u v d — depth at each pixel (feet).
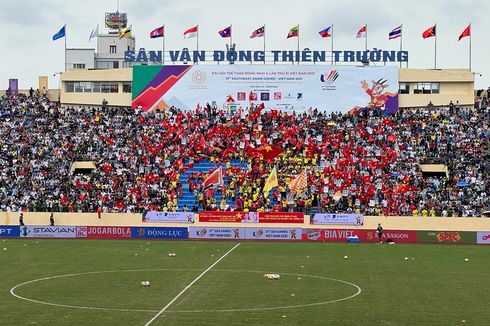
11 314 146.10
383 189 372.58
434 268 231.09
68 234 352.08
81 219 360.28
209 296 168.96
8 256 262.88
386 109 455.63
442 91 458.50
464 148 402.72
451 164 389.19
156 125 433.89
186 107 461.78
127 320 139.54
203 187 373.61
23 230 352.49
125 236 350.64
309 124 427.33
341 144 408.87
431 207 357.00
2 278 201.67
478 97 465.06
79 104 472.03
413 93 458.91
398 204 361.71
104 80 472.44
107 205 370.53
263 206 366.43
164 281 195.21
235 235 347.15
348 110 456.86
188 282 193.26
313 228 344.28
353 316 145.79
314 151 399.65
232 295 170.60
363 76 457.68
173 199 375.25
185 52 465.47
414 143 408.67
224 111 451.94
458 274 216.13
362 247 307.78
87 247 300.81
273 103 458.91
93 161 406.21
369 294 174.40
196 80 462.60
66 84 474.08
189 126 426.10
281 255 269.03
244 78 460.14
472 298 169.78
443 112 437.58
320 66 458.09
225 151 403.95
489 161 389.60
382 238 337.72
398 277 207.62
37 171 396.78
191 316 143.74
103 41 605.73
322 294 173.47
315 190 373.81
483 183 372.38
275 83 459.32
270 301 162.30
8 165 399.85
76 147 414.41
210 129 422.00
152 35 467.93
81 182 387.55
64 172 396.98
